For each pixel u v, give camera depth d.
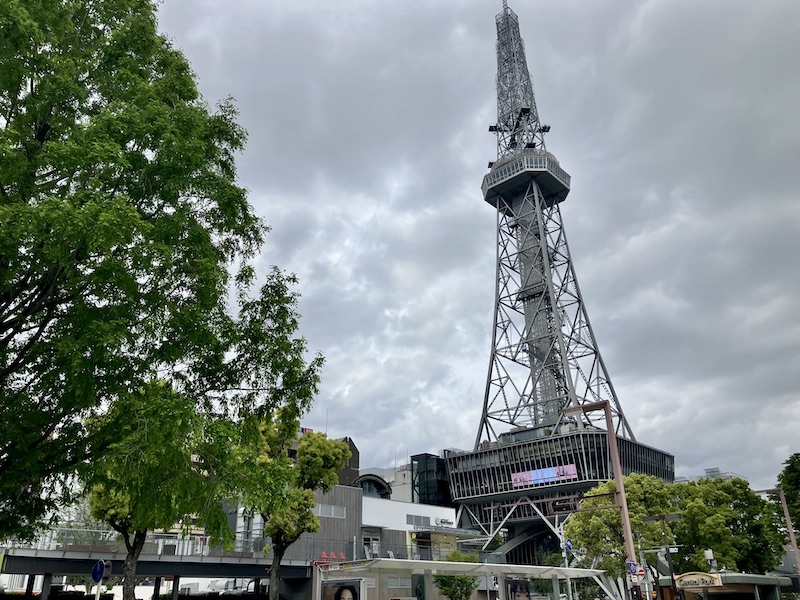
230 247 15.98
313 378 15.77
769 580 53.50
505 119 174.88
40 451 11.92
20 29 11.73
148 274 12.58
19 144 12.31
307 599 53.56
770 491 55.84
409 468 159.38
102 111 12.75
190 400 12.23
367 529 70.12
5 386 12.34
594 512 59.03
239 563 49.28
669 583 55.38
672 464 141.62
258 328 15.22
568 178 162.50
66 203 10.68
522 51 183.62
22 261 11.50
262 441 36.41
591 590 58.31
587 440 117.06
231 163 16.02
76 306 11.64
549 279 142.75
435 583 46.91
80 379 11.19
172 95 14.88
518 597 37.31
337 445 40.84
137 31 14.80
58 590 56.44
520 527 130.50
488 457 131.38
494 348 147.25
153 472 11.99
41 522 14.80
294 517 38.06
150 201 13.16
